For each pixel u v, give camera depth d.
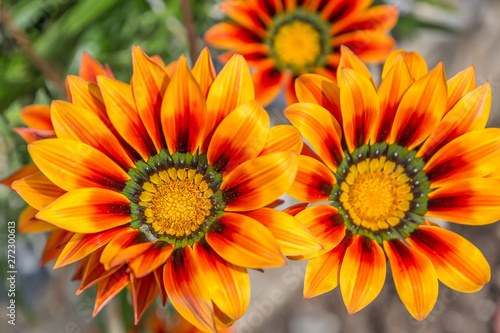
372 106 0.26
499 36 0.45
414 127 0.26
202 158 0.26
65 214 0.24
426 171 0.27
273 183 0.25
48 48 0.35
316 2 0.32
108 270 0.24
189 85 0.25
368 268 0.26
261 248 0.24
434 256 0.26
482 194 0.26
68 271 0.39
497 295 0.52
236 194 0.25
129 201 0.26
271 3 0.32
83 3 0.34
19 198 0.37
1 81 0.33
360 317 0.53
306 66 0.32
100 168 0.25
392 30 0.40
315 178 0.25
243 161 0.25
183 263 0.25
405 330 0.52
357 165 0.26
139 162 0.26
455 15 0.44
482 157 0.26
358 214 0.26
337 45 0.32
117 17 0.38
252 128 0.25
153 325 0.34
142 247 0.25
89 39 0.38
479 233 0.52
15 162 0.36
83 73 0.28
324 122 0.25
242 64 0.25
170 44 0.39
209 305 0.24
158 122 0.26
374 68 0.35
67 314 0.39
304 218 0.25
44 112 0.29
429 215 0.27
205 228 0.26
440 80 0.25
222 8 0.32
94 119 0.25
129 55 0.38
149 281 0.25
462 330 0.52
